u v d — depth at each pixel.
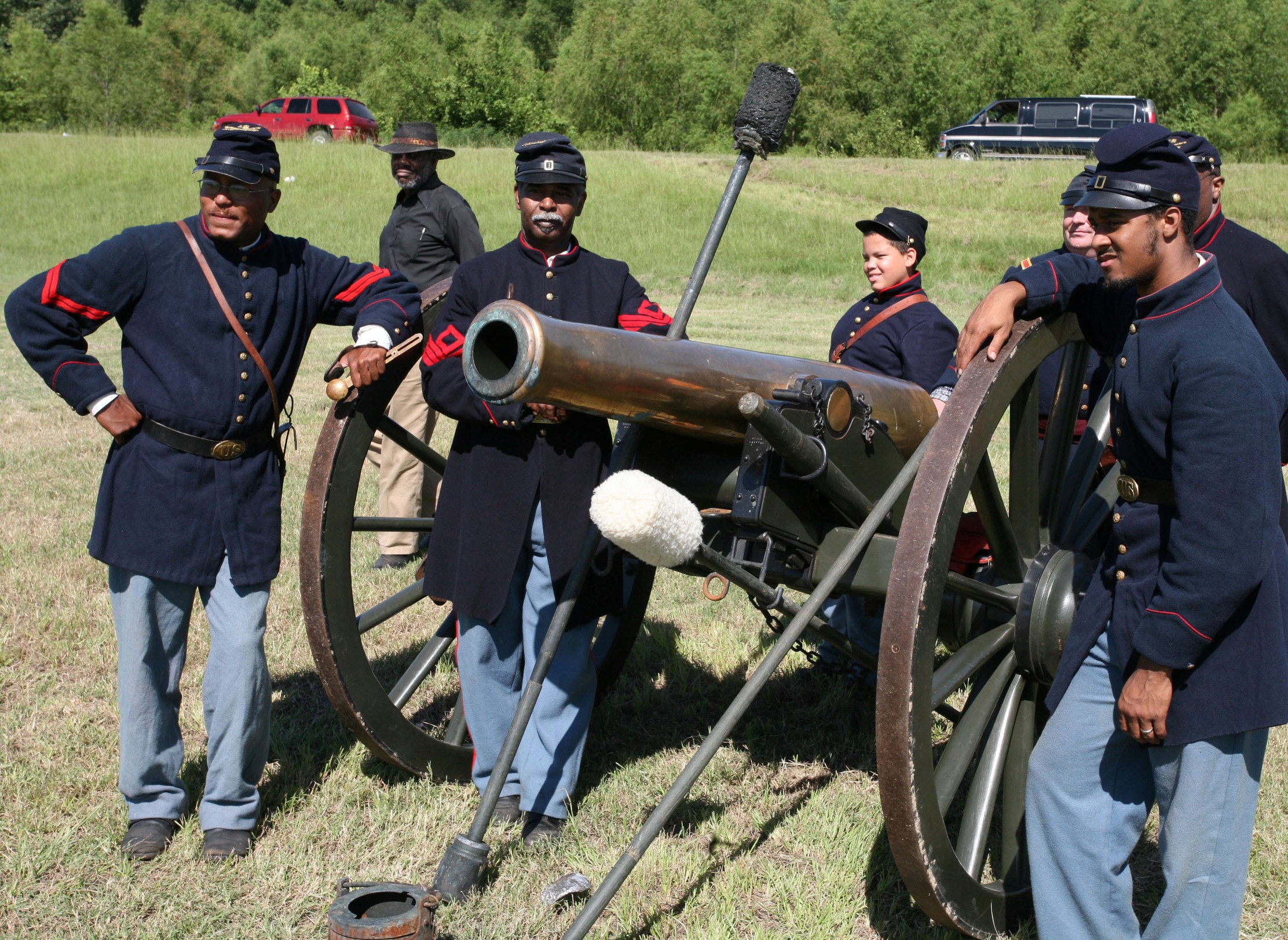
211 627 2.86
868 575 2.70
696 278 2.80
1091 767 2.29
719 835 2.98
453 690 3.86
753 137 2.81
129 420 2.77
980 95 50.22
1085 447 3.02
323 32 68.38
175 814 2.89
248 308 2.83
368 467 6.63
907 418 2.93
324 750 3.41
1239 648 2.11
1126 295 2.37
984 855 2.58
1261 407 2.03
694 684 3.93
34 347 2.72
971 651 2.67
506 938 2.52
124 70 47.22
